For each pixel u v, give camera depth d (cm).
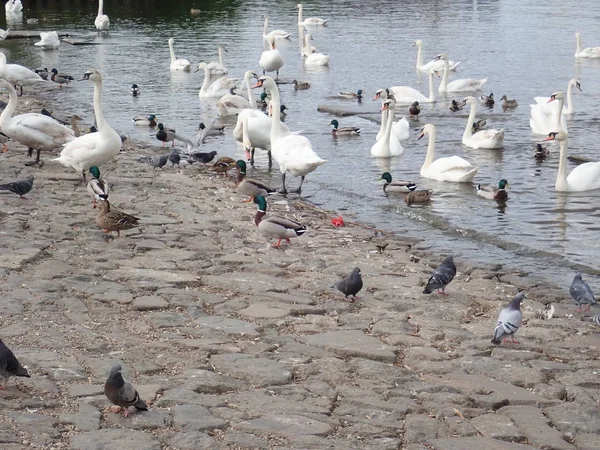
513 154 2755
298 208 2078
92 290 1319
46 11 7762
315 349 1131
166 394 952
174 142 2897
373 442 877
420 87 4288
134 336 1145
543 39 5800
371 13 7312
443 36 5953
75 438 833
